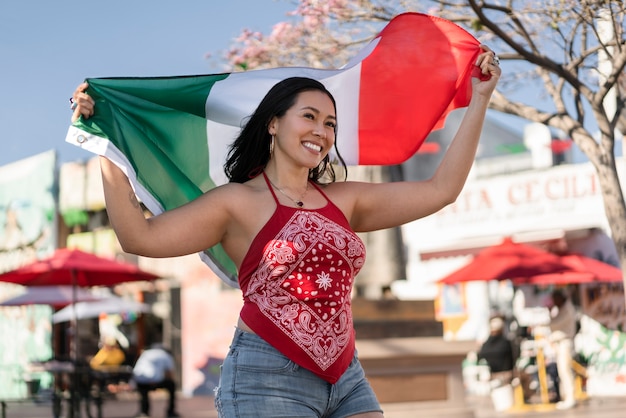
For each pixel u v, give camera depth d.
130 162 4.04
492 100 8.75
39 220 27.22
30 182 27.61
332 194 3.99
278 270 3.64
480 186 21.83
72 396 15.53
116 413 18.72
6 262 28.59
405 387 12.26
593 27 7.65
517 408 16.33
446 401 12.44
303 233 3.68
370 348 11.98
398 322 12.38
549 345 18.39
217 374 23.48
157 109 4.22
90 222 26.45
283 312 3.65
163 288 24.81
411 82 4.66
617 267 18.89
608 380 18.88
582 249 19.72
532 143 21.80
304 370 3.66
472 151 4.18
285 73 4.48
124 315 25.42
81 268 15.77
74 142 3.91
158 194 4.24
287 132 3.84
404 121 4.70
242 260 3.80
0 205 28.83
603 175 8.04
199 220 3.74
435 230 22.78
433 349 12.39
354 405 3.77
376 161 4.75
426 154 24.66
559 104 8.59
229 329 23.36
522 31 8.34
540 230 20.45
